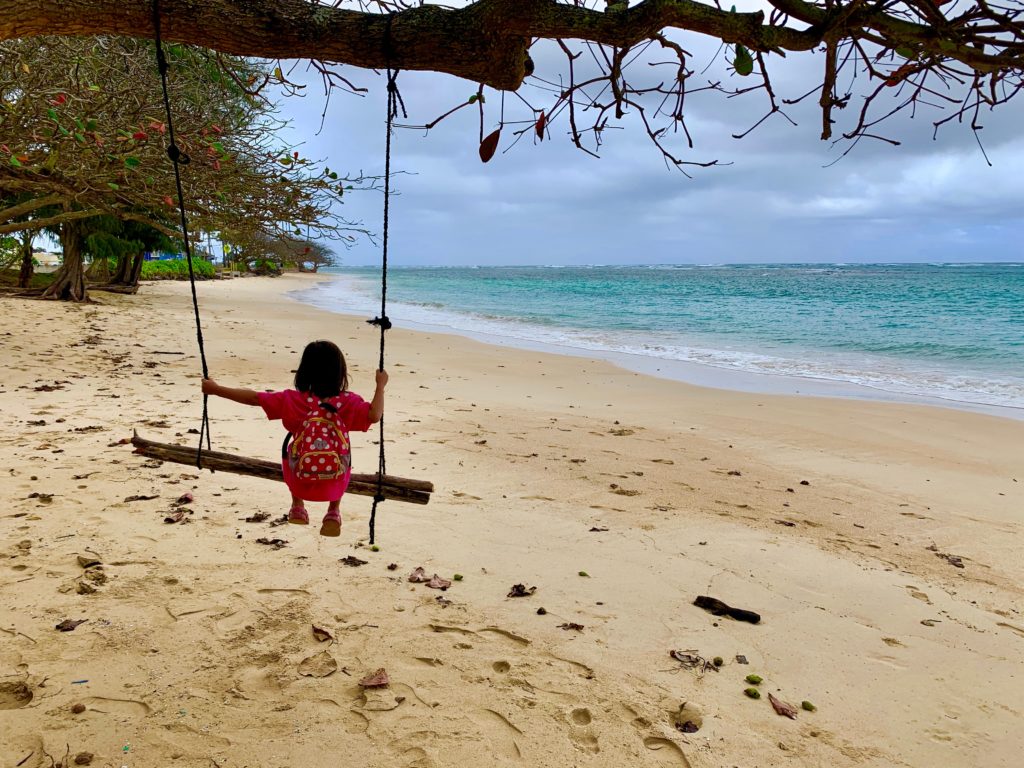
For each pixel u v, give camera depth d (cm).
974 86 281
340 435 365
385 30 282
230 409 989
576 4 286
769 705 379
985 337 2245
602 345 2184
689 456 901
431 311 3669
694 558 572
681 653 424
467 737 336
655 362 1811
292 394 369
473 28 276
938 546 634
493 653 411
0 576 453
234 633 413
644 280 8712
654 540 606
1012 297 4247
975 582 558
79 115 722
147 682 362
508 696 370
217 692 359
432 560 535
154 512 578
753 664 420
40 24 275
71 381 1105
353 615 443
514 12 262
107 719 331
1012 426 1109
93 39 793
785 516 691
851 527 672
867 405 1260
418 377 1449
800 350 2048
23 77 739
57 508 567
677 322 2955
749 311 3491
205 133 632
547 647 421
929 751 351
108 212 831
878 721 372
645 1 265
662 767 323
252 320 2575
